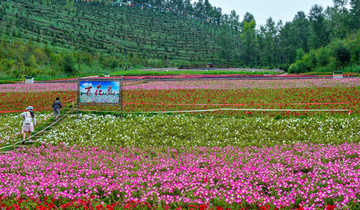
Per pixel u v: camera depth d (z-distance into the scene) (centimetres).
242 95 2450
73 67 7469
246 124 1520
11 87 3716
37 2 16950
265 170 830
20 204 683
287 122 1498
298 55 9162
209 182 787
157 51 14588
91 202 683
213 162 957
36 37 11094
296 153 1059
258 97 2338
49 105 2214
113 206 659
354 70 5297
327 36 9619
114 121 1680
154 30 17750
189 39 17112
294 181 758
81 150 1239
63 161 1077
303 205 638
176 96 2495
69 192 736
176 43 16225
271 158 973
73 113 1911
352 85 2772
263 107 1875
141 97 2488
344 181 727
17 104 2289
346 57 6372
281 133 1384
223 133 1431
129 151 1191
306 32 11994
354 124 1416
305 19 12438
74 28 14525
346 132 1336
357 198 650
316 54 7394
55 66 7462
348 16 8194
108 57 11044
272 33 13162
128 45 14588
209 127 1517
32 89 3394
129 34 16300
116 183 782
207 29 19325
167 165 952
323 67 6844
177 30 18350
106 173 904
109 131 1516
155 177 822
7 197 737
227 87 3056
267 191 753
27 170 958
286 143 1247
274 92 2553
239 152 1080
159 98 2414
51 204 646
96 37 14288
